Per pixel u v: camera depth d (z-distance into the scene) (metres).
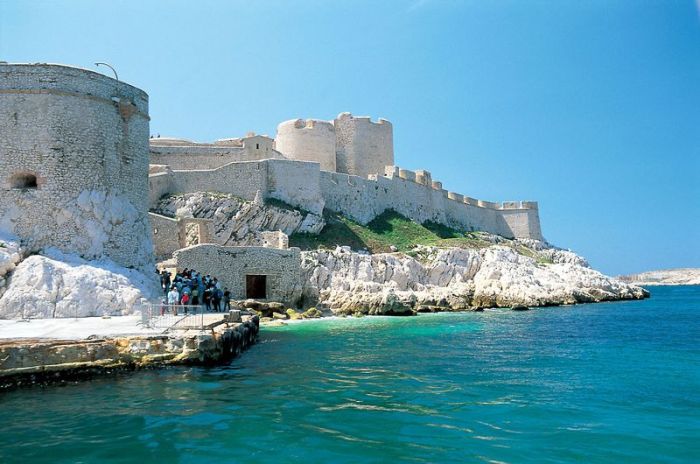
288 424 10.53
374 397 12.88
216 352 15.39
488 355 20.08
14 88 22.20
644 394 13.48
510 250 63.28
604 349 22.03
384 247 53.91
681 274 197.38
